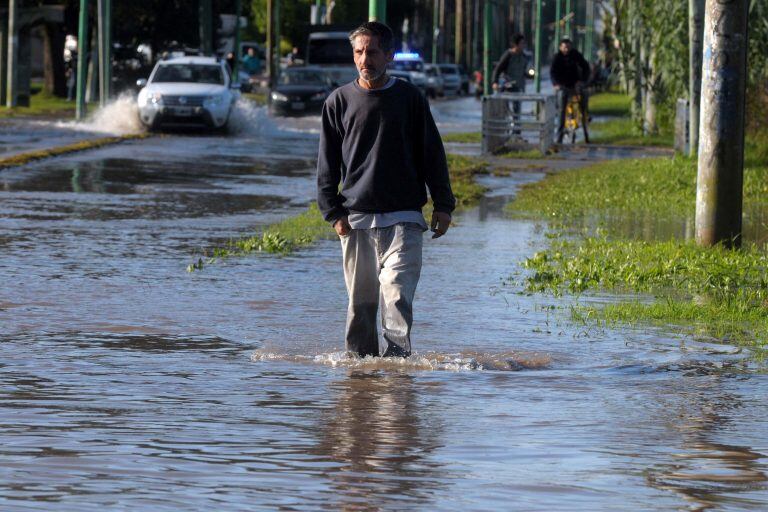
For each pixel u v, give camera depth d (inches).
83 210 1684.3
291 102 4458.7
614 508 461.1
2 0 5113.2
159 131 3555.6
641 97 3582.7
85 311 944.9
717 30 1320.1
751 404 655.8
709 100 1328.7
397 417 614.5
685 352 809.5
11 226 1492.4
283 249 1325.0
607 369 753.0
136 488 481.4
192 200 1854.1
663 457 540.4
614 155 2942.9
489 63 5403.5
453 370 745.0
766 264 1219.9
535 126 2942.9
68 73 6146.7
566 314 959.0
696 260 1214.9
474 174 2393.0
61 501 461.7
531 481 498.0
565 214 1737.2
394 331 765.3
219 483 490.0
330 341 834.8
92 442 555.5
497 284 1109.1
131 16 5767.7
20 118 3998.5
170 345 816.9
